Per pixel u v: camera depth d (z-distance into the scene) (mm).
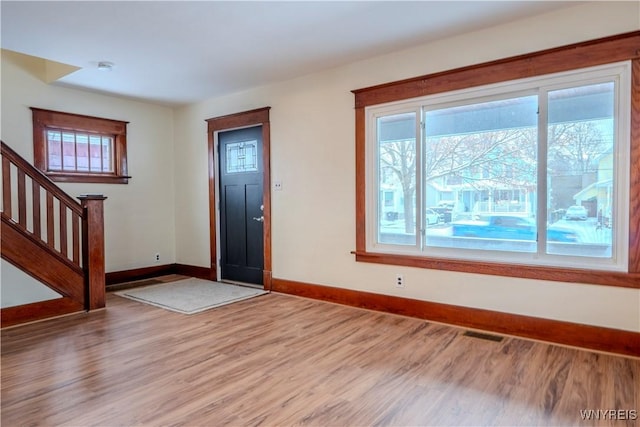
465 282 3234
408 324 3355
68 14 2711
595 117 2680
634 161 2541
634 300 2570
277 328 3293
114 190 5059
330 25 2943
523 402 2076
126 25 2900
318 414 1983
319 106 4062
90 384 2311
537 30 2854
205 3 2574
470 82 3150
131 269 5254
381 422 1912
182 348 2865
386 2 2600
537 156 2900
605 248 2674
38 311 3512
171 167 5703
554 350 2736
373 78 3668
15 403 2100
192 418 1952
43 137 4418
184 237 5637
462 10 2738
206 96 4988
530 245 2961
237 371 2479
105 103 4938
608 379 2301
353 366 2537
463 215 3258
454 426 1879
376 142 3691
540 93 2865
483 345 2857
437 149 3365
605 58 2615
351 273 3908
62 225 3672
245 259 4980
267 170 4539
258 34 3086
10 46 3293
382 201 3695
